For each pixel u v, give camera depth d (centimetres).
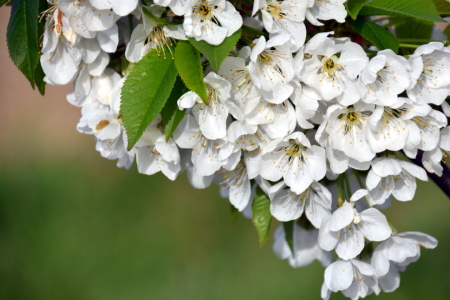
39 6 66
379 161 66
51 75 67
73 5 64
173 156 66
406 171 67
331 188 70
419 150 69
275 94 63
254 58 62
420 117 65
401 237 69
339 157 65
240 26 63
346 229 67
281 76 63
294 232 73
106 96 67
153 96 63
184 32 63
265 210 70
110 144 68
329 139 64
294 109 65
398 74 63
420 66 64
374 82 64
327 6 65
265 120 64
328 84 64
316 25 65
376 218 67
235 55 64
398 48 66
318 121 65
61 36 66
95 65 66
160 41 64
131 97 63
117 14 62
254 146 65
